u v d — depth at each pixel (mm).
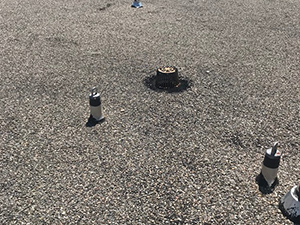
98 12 6090
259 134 2777
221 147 2623
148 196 2160
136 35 4996
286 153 2564
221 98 3311
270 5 6488
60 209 2066
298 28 5262
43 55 4312
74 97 3352
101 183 2268
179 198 2143
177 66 4004
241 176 2322
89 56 4285
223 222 1975
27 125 2900
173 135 2764
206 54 4344
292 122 2934
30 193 2191
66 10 6211
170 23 5520
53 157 2516
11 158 2502
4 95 3375
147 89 3496
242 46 4602
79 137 2742
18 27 5320
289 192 2027
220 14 5977
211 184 2254
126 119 2988
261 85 3561
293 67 3975
